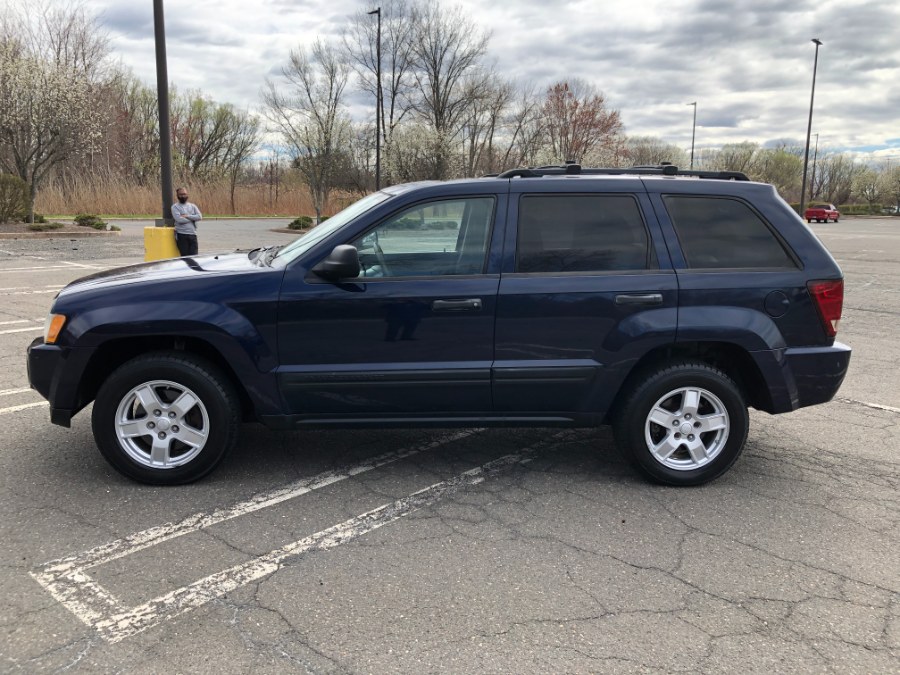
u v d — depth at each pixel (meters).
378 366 3.79
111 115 42.44
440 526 3.49
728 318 3.84
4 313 8.77
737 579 3.03
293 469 4.21
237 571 3.03
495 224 3.86
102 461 4.23
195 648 2.50
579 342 3.83
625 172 4.21
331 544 3.29
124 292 3.75
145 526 3.43
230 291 3.73
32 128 21.20
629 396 3.93
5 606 2.73
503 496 3.87
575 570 3.08
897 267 17.00
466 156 49.16
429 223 3.85
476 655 2.48
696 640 2.59
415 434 4.89
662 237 3.90
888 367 6.96
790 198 84.69
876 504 3.82
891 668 2.45
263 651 2.49
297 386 3.79
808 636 2.63
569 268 3.85
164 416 3.81
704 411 4.03
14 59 21.52
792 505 3.80
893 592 2.94
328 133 33.12
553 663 2.45
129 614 2.70
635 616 2.74
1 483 3.88
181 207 13.62
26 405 5.23
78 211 33.84
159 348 3.99
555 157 50.12
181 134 55.88
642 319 3.81
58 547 3.20
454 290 3.76
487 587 2.93
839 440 4.86
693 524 3.55
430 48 46.94
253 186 48.22
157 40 11.66
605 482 4.09
